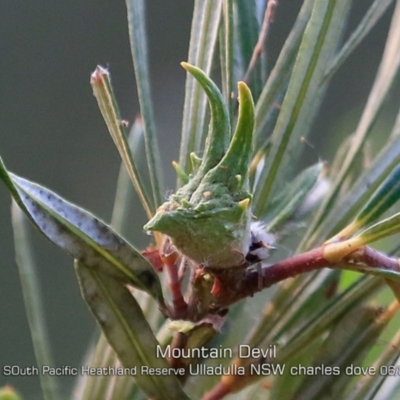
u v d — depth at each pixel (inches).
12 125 31.3
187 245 12.0
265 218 13.1
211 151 11.9
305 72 12.7
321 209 13.3
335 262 12.3
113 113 12.7
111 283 12.4
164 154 27.9
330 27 12.6
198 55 13.1
